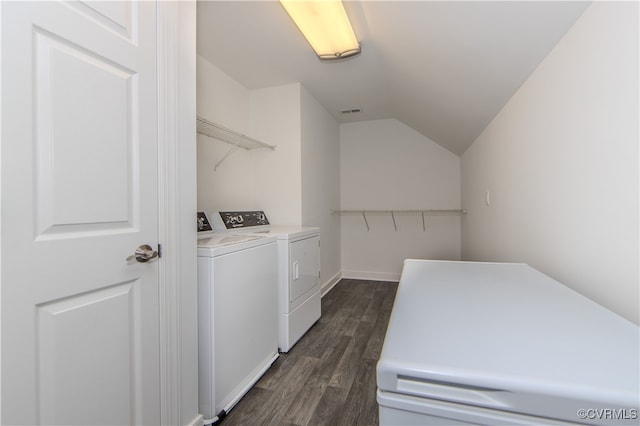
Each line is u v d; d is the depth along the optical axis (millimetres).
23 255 742
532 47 1275
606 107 905
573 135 1089
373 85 2779
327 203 3578
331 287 3629
